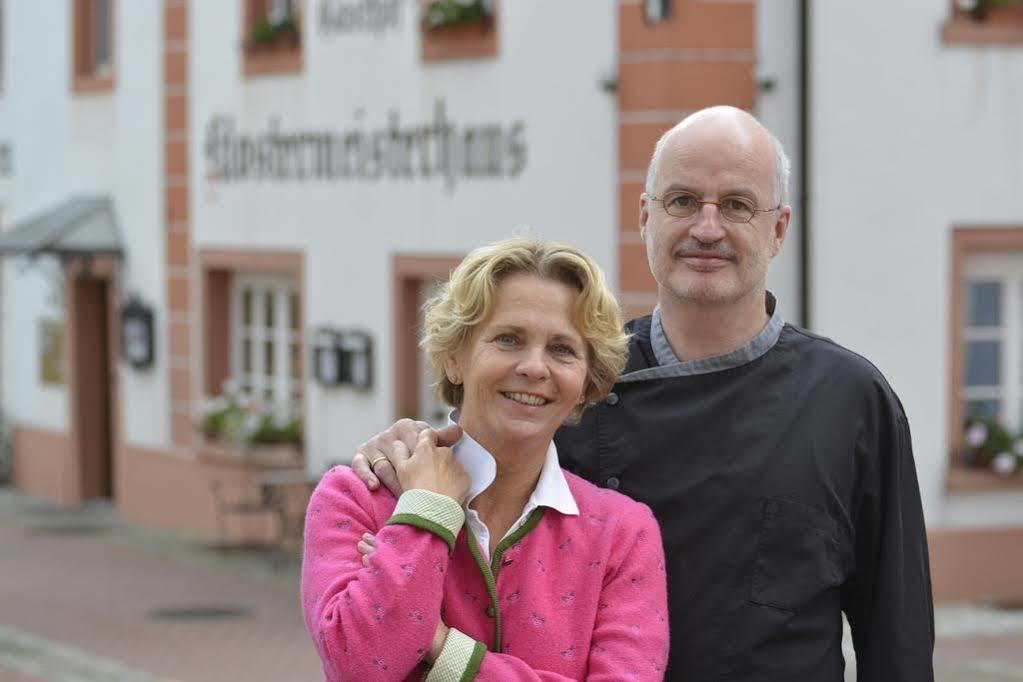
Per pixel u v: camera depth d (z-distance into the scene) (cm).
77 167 1844
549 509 321
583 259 315
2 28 2030
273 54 1492
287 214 1487
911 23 1133
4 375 2089
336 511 319
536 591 315
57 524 1764
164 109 1659
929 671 355
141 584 1370
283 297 1535
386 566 300
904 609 352
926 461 1163
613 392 359
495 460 317
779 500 344
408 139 1330
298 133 1464
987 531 1174
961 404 1170
